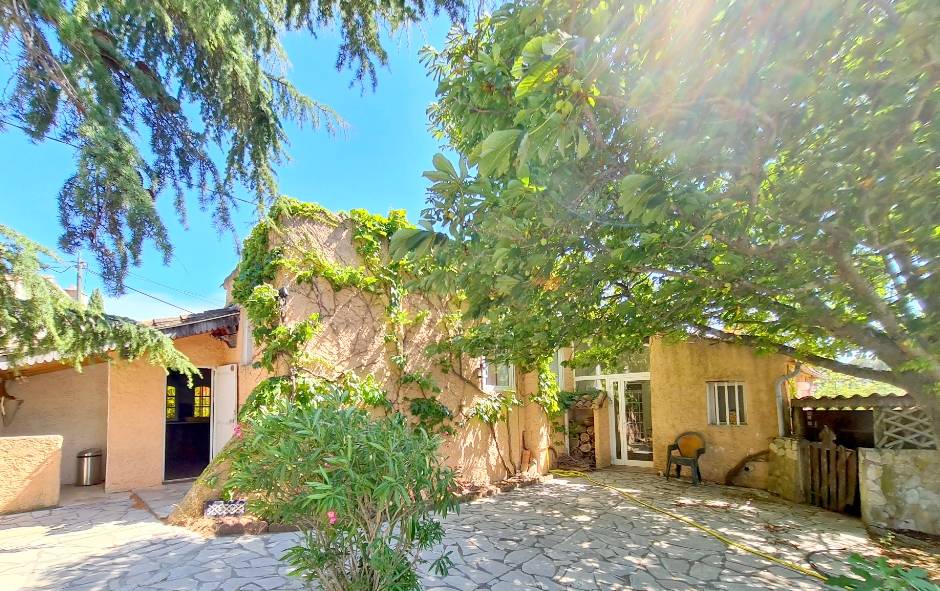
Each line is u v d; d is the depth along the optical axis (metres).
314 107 4.61
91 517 6.66
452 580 4.71
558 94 2.28
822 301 4.40
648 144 3.22
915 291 3.65
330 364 7.07
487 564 5.16
